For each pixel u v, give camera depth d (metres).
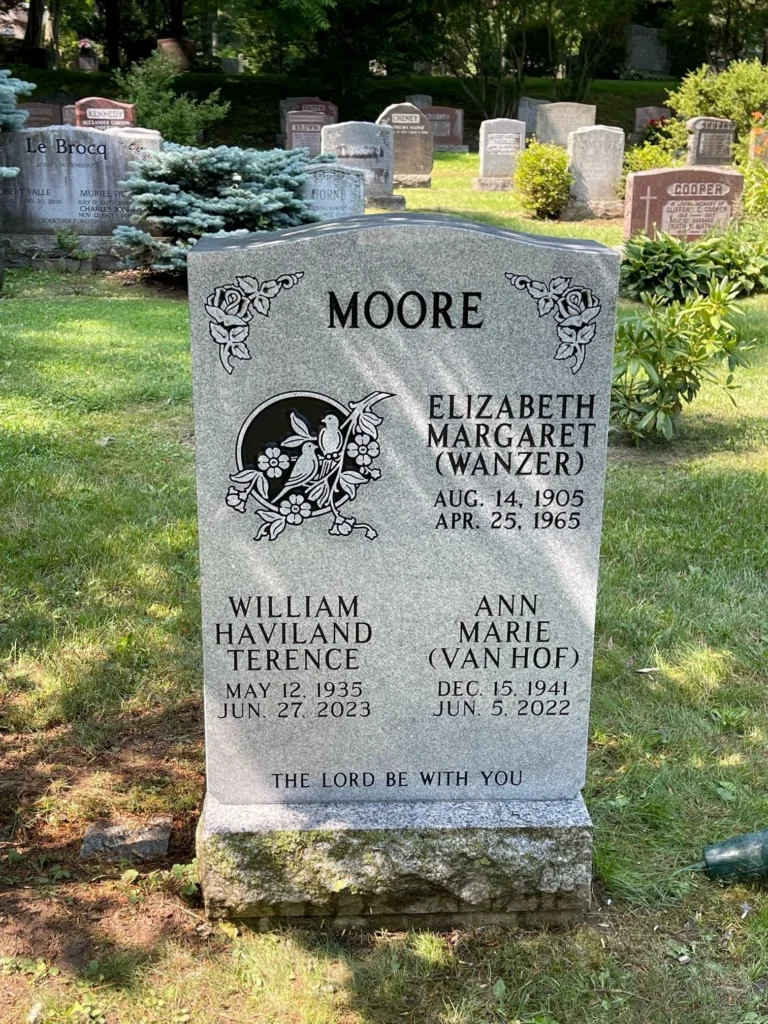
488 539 1.54
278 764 1.63
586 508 1.54
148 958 1.54
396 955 1.56
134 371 4.59
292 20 13.57
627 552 2.88
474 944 1.59
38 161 6.79
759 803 1.87
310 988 1.50
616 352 3.90
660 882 1.70
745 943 1.58
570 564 1.56
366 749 1.63
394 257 1.42
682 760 2.00
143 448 3.66
